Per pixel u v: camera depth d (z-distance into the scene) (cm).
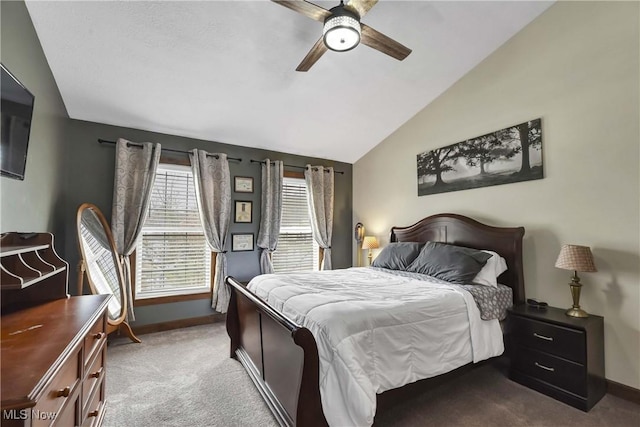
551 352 229
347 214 525
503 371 271
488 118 326
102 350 182
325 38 211
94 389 163
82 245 297
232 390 232
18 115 177
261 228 435
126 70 280
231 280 285
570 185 262
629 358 226
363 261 497
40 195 240
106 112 331
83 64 267
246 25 251
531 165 288
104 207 345
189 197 397
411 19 273
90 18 228
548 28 280
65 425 118
